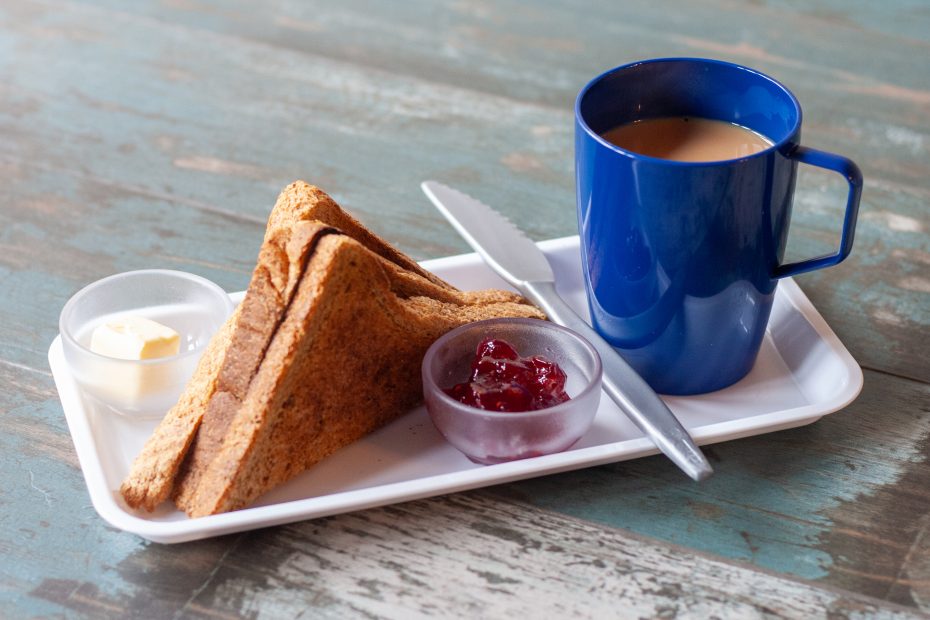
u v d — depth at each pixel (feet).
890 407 2.89
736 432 2.78
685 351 2.86
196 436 2.72
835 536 2.70
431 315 2.84
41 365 2.97
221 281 3.14
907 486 2.77
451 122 3.58
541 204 3.36
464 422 2.72
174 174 3.41
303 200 2.84
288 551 2.68
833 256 2.80
